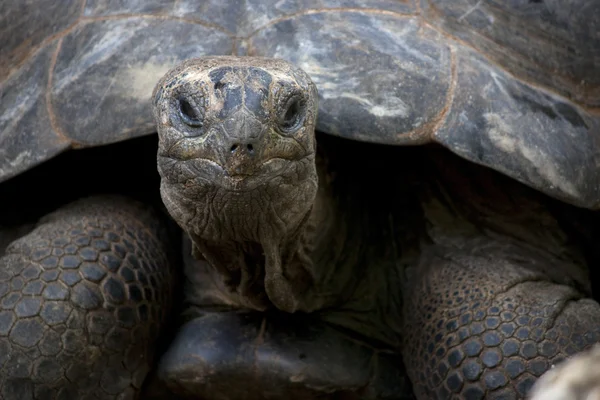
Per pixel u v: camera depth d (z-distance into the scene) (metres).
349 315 5.73
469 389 5.10
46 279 5.13
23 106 5.52
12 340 5.02
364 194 5.92
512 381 5.02
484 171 5.84
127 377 5.26
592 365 2.60
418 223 5.94
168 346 5.59
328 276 5.59
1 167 5.38
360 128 5.06
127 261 5.36
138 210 5.79
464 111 5.20
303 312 5.55
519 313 5.18
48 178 5.99
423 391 5.34
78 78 5.40
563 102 5.65
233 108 4.05
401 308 5.85
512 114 5.31
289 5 5.46
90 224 5.46
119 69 5.33
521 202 5.84
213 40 5.32
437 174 5.91
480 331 5.18
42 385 5.04
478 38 5.61
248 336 5.47
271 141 4.13
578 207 5.97
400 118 5.11
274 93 4.13
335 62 5.21
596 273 6.37
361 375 5.57
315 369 5.44
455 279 5.52
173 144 4.26
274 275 4.95
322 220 5.42
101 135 5.20
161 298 5.46
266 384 5.45
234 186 4.17
